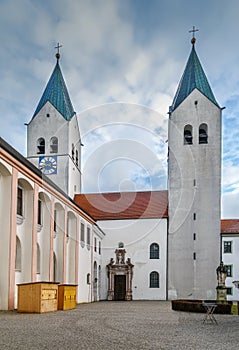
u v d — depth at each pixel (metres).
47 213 24.62
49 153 42.47
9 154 18.58
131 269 39.72
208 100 41.31
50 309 17.75
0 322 12.66
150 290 39.31
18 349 7.69
